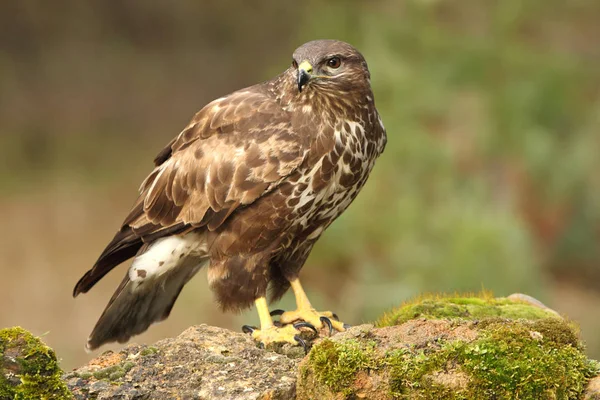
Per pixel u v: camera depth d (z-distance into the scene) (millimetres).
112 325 7867
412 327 5867
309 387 5676
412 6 15969
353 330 5949
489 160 15383
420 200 14266
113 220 17906
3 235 17312
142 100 21906
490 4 16750
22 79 21734
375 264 13945
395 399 5441
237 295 7332
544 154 15438
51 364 5566
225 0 22703
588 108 16250
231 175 7230
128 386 5953
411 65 15477
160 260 7609
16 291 15867
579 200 15836
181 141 7668
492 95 15633
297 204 7223
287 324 7379
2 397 5445
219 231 7348
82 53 22422
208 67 22625
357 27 15922
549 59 16266
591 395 5371
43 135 20656
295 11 22078
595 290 15750
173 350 6371
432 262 13586
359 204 14219
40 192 18781
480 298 7477
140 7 22875
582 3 17469
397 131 14773
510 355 5406
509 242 13531
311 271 14531
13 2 22125
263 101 7430
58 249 17016
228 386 5922
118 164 19875
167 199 7539
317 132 7211
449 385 5344
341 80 7230
